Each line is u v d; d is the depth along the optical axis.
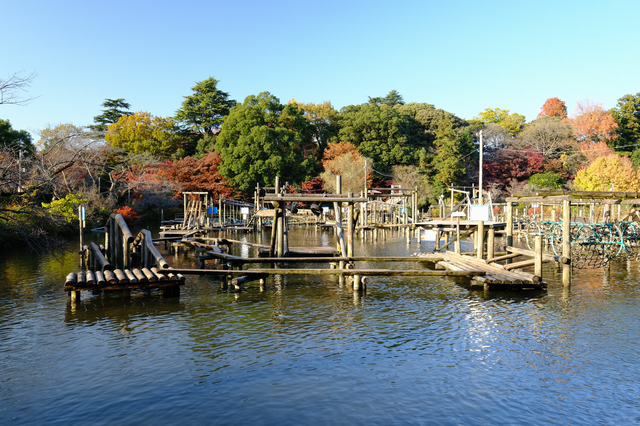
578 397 6.79
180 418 6.21
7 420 6.18
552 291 14.27
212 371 7.82
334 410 6.40
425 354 8.60
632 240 20.27
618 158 49.12
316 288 15.10
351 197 17.72
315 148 69.94
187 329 10.29
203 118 71.56
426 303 12.77
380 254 25.09
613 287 14.88
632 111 63.00
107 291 14.49
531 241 30.75
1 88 14.95
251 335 9.82
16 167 18.14
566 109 87.12
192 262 21.55
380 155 64.06
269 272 13.72
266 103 60.44
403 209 43.97
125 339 9.57
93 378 7.56
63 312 11.82
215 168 56.41
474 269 15.41
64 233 32.81
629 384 7.23
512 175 63.88
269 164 54.66
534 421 6.10
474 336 9.67
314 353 8.68
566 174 62.47
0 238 24.34
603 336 9.62
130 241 15.38
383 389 7.07
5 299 13.30
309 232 43.62
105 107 65.25
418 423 6.04
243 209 44.25
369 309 12.11
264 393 6.95
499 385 7.21
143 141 58.19
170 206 55.19
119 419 6.20
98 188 43.62
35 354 8.69
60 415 6.32
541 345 9.07
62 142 21.59
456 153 61.53
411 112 77.06
